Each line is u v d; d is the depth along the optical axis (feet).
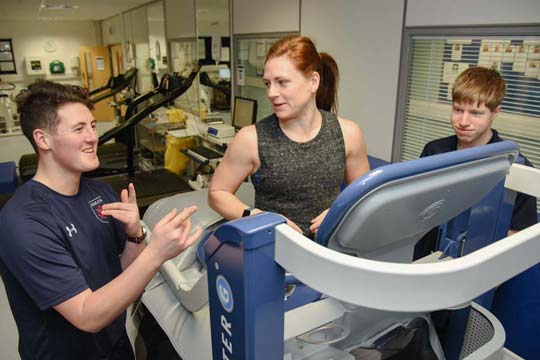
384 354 3.25
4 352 7.64
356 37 10.33
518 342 6.22
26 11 24.34
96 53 32.32
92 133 3.80
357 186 1.86
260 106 15.03
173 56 19.84
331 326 2.98
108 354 4.46
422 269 1.68
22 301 3.89
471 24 7.74
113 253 4.45
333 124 4.33
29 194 3.70
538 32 6.76
